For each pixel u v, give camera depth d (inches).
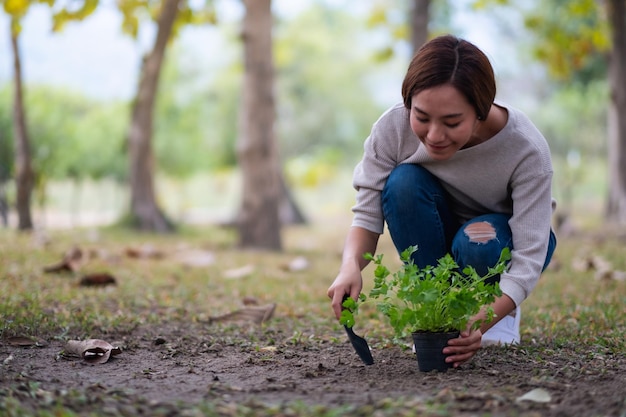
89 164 506.3
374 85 1111.6
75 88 544.1
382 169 110.7
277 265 263.4
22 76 342.0
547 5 572.7
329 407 80.0
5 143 430.0
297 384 91.9
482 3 550.9
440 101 86.3
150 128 401.7
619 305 158.4
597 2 520.7
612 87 483.5
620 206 483.5
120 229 391.2
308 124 1038.4
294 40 960.9
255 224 329.7
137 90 403.5
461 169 106.2
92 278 185.3
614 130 487.5
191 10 390.0
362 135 1080.2
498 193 107.5
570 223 427.5
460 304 91.7
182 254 275.4
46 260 231.1
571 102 780.6
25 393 82.0
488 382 90.8
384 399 81.7
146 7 366.9
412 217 108.3
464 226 108.0
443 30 622.5
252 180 329.7
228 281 211.0
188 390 89.0
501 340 113.7
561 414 77.3
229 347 118.9
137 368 103.0
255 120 328.8
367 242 109.3
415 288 90.6
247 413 75.9
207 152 706.8
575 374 95.6
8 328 121.2
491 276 104.3
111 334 126.9
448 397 82.4
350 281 100.0
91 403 80.3
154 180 406.0
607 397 83.6
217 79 821.2
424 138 90.0
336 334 130.7
